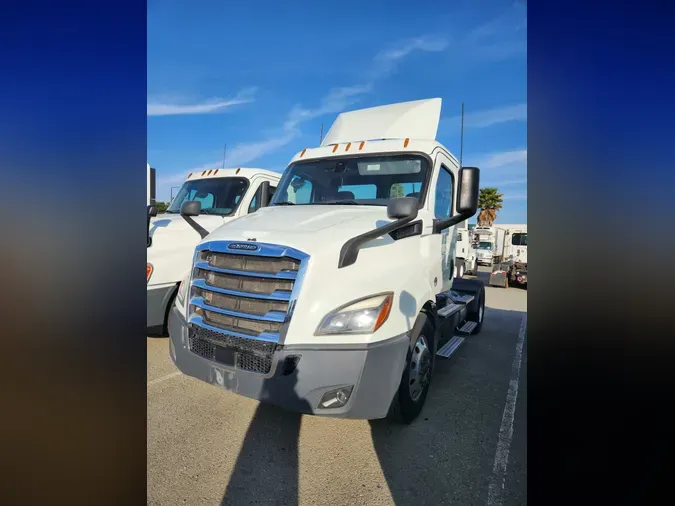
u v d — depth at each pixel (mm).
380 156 4047
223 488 2428
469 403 3686
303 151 4539
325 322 2539
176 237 5113
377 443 2951
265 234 2893
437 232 3791
